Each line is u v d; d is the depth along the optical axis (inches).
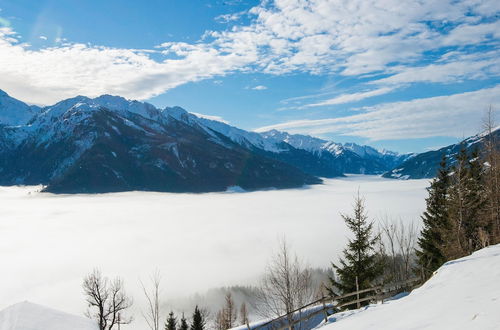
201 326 2022.6
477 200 1250.0
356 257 1139.9
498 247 755.4
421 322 390.3
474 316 352.2
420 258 1398.9
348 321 541.6
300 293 1040.2
